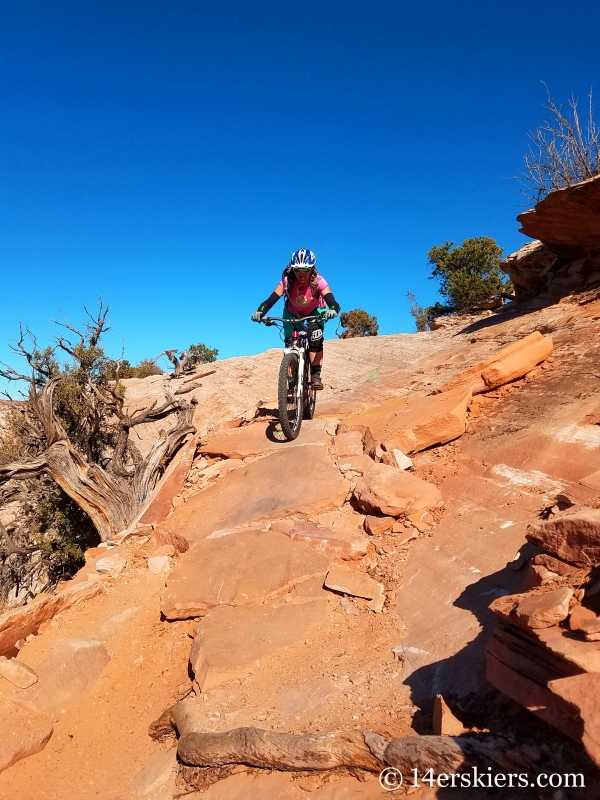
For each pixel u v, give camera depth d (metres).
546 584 2.64
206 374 17.36
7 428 15.61
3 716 4.07
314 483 6.25
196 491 7.29
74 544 14.00
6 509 17.42
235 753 3.05
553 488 4.64
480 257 27.33
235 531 5.80
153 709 4.19
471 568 4.18
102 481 11.59
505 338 9.70
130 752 3.84
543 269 12.27
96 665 4.62
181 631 4.84
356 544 5.05
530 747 2.21
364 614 4.31
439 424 6.34
